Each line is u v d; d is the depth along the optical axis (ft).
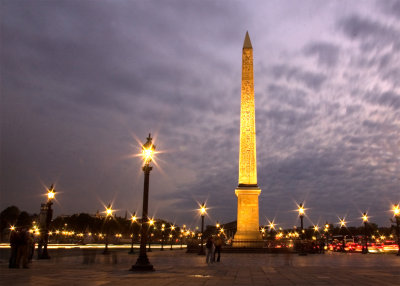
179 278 55.72
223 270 72.54
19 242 72.28
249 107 182.91
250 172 178.40
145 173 73.72
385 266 84.28
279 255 151.02
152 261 107.96
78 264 86.99
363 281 51.39
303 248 158.92
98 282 48.96
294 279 54.65
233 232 347.15
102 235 491.31
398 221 150.30
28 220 364.38
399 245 148.46
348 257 135.23
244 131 181.16
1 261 93.50
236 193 178.50
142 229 71.82
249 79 185.47
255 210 176.14
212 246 98.99
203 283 48.96
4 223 364.58
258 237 174.29
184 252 198.59
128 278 54.90
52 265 82.64
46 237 110.73
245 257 134.10
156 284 47.39
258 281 51.90
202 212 167.94
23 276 55.47
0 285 44.19
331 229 457.68
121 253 161.58
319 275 61.21
